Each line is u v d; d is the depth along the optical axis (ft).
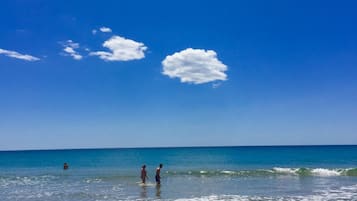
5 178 126.72
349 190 88.84
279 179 115.14
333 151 401.90
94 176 128.88
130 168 173.68
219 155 340.80
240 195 82.07
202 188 94.99
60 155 408.87
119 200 76.89
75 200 77.77
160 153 432.66
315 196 79.46
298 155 309.83
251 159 255.70
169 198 78.69
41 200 78.23
